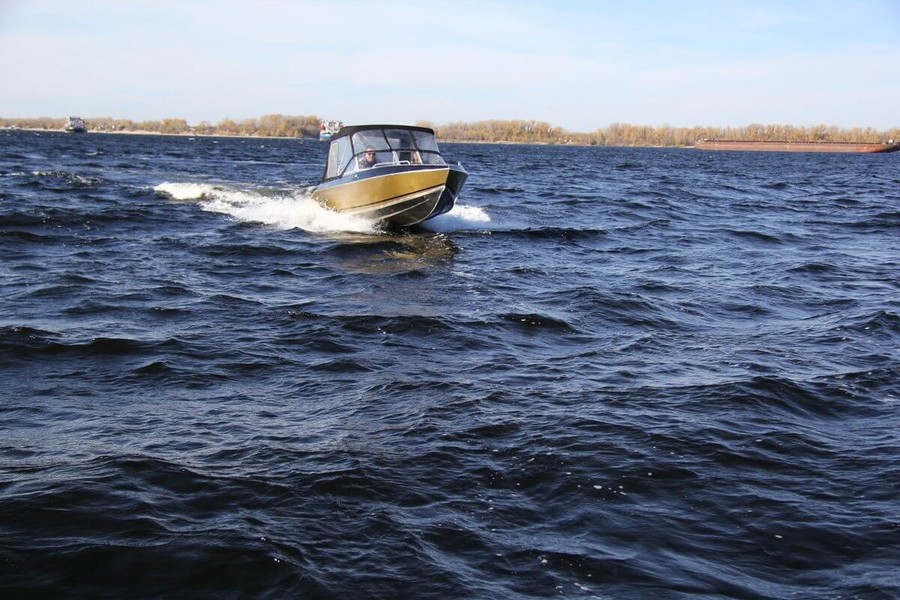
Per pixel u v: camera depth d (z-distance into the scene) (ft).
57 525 16.84
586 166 230.07
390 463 20.24
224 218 70.03
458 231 65.31
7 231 56.08
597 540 16.87
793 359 29.91
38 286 40.50
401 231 64.34
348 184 62.64
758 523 17.58
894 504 18.35
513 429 22.54
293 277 45.37
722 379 27.20
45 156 187.01
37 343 30.12
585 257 54.80
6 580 14.96
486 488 19.06
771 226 75.31
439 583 15.16
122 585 14.97
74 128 627.05
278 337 32.22
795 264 52.03
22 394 25.09
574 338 33.09
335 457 20.53
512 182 137.28
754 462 20.62
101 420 23.08
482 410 24.07
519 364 29.14
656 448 21.31
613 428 22.65
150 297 39.06
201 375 27.30
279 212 74.33
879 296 41.98
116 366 28.04
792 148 505.66
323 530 16.97
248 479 19.19
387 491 18.76
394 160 62.64
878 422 23.50
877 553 16.40
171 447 21.11
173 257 50.62
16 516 17.12
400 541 16.58
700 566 15.99
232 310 36.83
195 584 15.05
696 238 65.46
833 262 53.31
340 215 65.41
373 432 22.31
